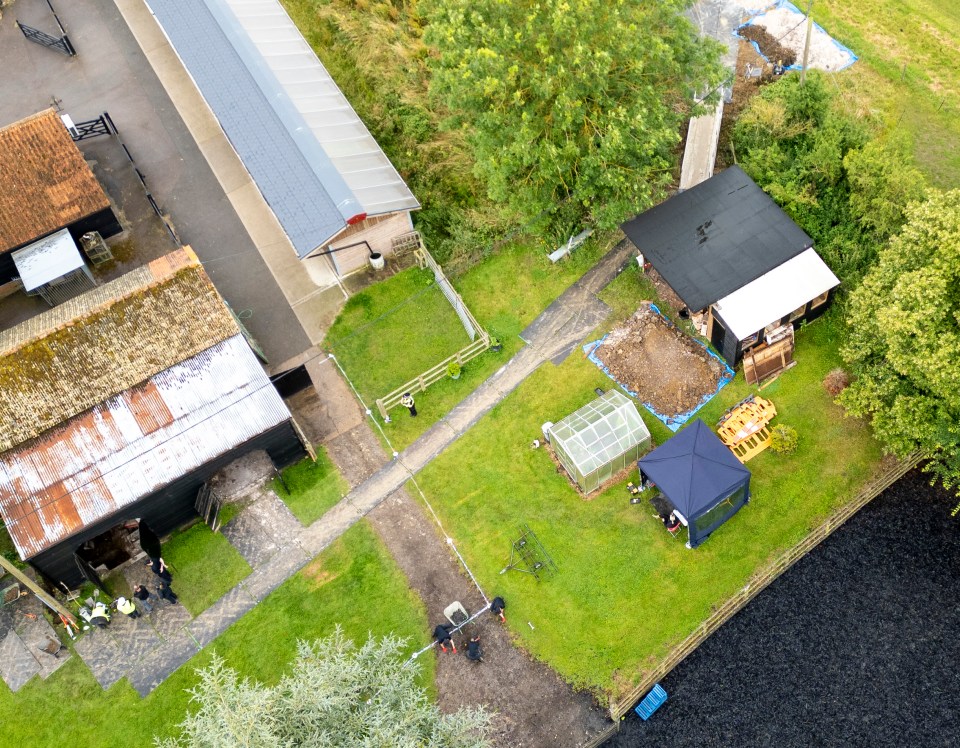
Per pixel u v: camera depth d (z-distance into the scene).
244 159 39.72
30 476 31.75
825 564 32.56
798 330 36.97
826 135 39.62
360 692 28.19
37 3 49.47
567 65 33.97
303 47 44.47
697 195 37.78
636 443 33.81
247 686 27.23
